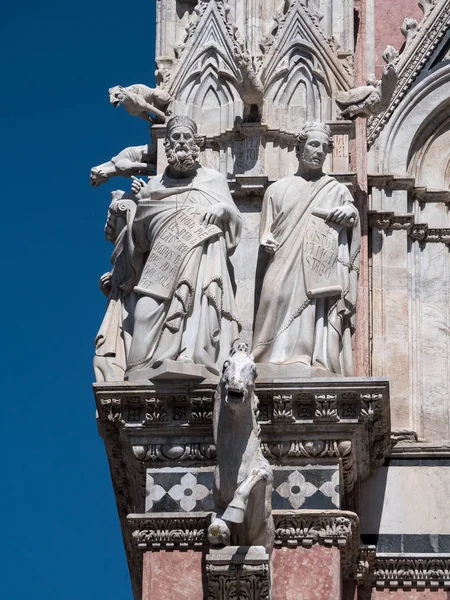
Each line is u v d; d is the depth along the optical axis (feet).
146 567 122.52
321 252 128.88
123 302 131.64
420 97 144.05
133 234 130.93
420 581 127.95
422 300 139.44
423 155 143.64
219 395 119.75
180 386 124.67
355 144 137.28
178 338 126.00
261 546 117.91
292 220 130.21
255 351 127.54
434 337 138.41
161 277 127.95
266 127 135.33
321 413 124.26
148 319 127.03
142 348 126.62
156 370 125.08
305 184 131.64
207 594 119.85
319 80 136.98
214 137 135.85
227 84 136.98
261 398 124.47
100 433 128.26
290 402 124.26
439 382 137.08
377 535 129.70
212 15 138.41
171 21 143.02
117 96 135.85
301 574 121.70
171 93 137.18
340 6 140.15
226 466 118.93
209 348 126.00
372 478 131.34
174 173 131.23
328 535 122.42
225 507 119.24
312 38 137.69
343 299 128.36
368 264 139.54
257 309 129.90
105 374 129.70
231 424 118.83
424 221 141.69
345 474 126.31
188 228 128.77
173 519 123.03
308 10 138.31
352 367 127.65
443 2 146.30
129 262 131.13
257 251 133.08
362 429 125.18
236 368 118.21
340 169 134.41
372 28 148.25
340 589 122.52
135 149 137.59
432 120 144.25
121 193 134.31
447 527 129.90
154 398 124.88
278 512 122.52
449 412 136.26
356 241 130.11
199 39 138.00
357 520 123.03
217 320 126.72
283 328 127.65
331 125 135.44
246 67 133.59
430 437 135.54
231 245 130.00
